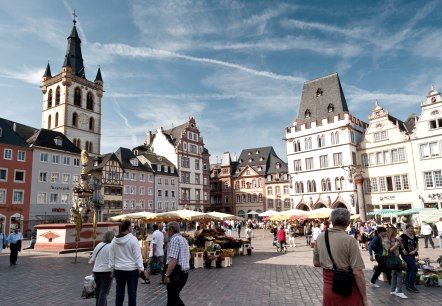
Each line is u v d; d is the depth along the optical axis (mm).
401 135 47750
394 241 10578
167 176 75250
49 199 53469
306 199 56094
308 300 9859
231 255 17578
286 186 83188
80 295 10656
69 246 24969
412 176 46094
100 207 59969
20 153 50531
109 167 62406
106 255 7766
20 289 11609
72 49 83125
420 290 10969
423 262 13344
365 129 56562
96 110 84125
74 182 57656
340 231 4918
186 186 79688
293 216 37000
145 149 79875
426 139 45219
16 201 49250
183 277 7254
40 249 25234
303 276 13922
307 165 56781
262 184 86250
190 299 10055
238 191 89562
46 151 53969
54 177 54656
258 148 92625
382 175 49219
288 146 59750
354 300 4609
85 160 29047
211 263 16969
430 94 45281
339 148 53219
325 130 55156
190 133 82938
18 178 49875
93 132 82438
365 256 20359
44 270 16078
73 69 81625
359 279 4586
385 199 48344
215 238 22188
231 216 24859
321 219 43344
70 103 77312
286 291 11078
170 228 7453
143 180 69438
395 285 10352
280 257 21031
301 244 30734
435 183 43906
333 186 53250
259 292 10953
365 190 50656
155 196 71500
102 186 60719
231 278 13688
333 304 4664
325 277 4879
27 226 49656
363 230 25828
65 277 14070
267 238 39688
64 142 58812
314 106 58406
